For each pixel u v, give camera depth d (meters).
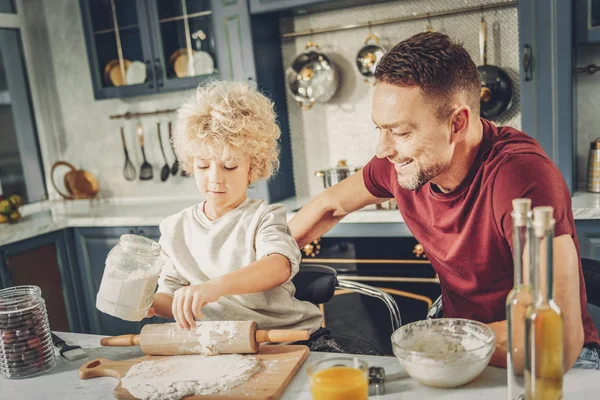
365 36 3.04
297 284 1.60
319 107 3.22
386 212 2.60
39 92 3.81
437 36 1.12
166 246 1.40
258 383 0.97
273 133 1.40
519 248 0.79
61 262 3.20
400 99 1.08
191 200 3.47
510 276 1.27
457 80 1.10
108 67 3.39
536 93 2.43
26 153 3.75
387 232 2.59
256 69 2.93
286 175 3.26
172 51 3.19
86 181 3.77
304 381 0.99
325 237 2.70
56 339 1.26
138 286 1.11
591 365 1.18
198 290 1.12
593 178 2.56
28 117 3.77
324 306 2.74
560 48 2.36
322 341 1.32
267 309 1.31
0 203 3.23
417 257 2.56
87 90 3.70
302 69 3.11
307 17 3.14
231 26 2.90
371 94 3.09
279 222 1.36
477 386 0.92
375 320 2.68
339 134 3.21
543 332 0.76
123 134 3.65
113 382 1.05
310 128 3.27
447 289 1.42
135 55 3.30
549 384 0.77
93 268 3.27
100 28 3.31
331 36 3.11
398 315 1.58
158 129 3.52
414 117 1.09
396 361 1.05
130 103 3.61
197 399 0.94
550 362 0.76
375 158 1.60
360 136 3.17
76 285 3.29
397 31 2.98
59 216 3.38
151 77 3.21
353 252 2.66
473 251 1.28
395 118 1.09
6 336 1.09
